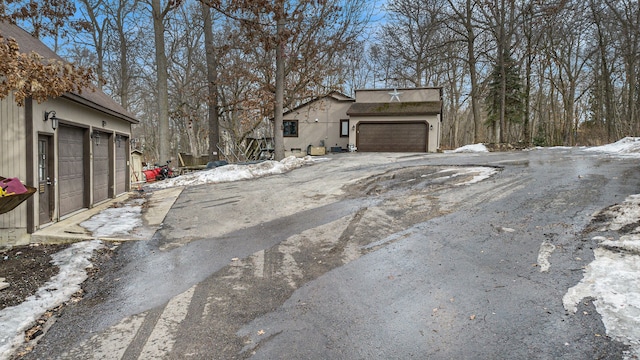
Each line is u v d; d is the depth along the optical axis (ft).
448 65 109.09
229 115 87.04
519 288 12.76
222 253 18.76
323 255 17.49
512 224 19.17
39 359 10.23
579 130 118.01
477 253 16.07
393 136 69.77
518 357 9.30
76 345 10.86
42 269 16.97
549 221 18.99
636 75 91.61
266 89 59.88
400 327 11.04
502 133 72.28
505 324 10.78
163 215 27.99
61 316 12.73
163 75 57.41
